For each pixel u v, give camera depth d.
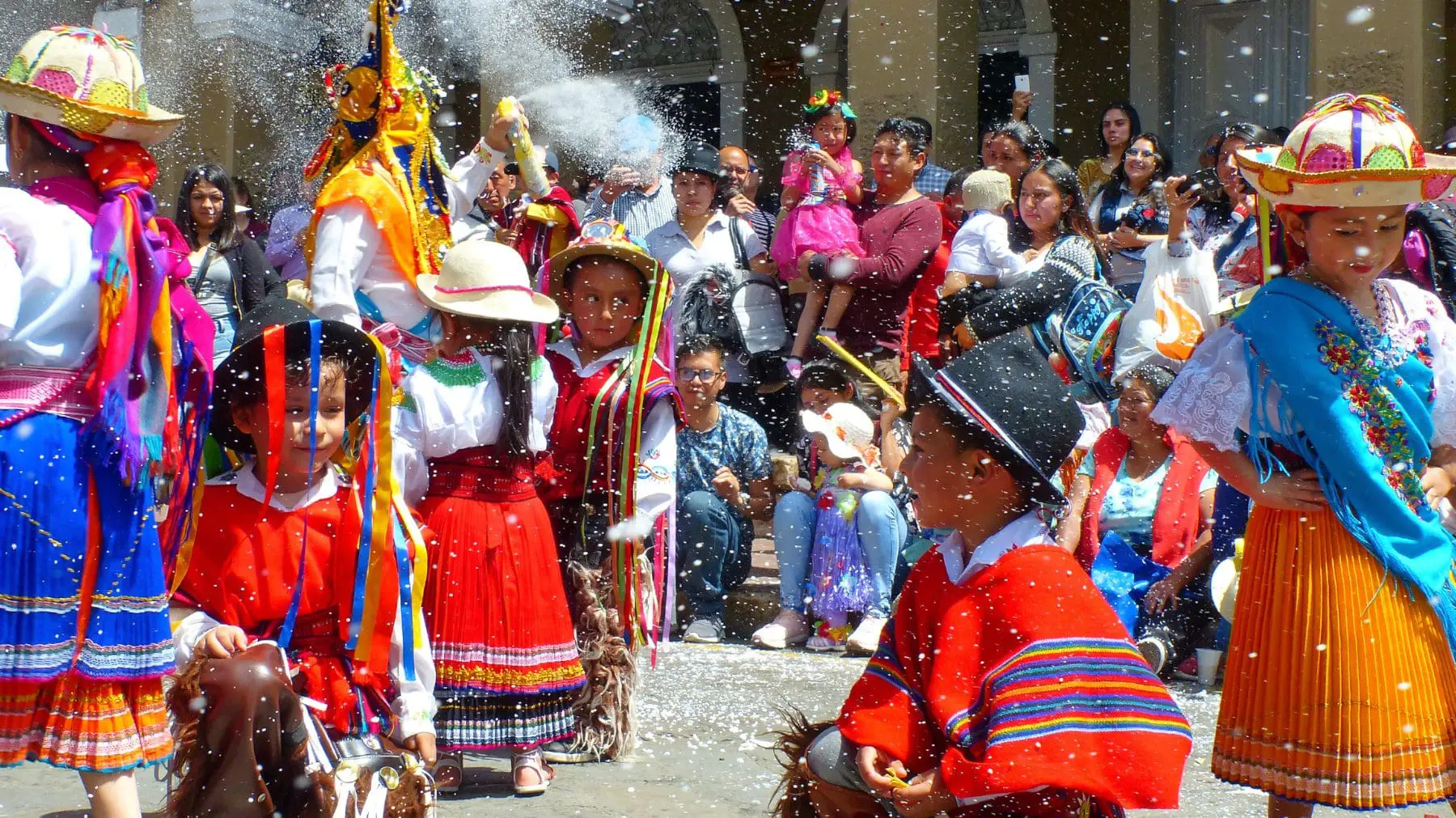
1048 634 2.32
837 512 5.90
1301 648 2.91
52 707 2.73
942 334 6.61
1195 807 3.53
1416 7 7.73
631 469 4.12
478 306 3.64
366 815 2.65
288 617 2.92
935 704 2.35
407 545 3.03
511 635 3.67
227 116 12.31
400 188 4.19
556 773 3.92
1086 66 12.59
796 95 14.01
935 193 8.20
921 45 9.48
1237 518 5.11
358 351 2.95
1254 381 2.96
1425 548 2.92
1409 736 2.85
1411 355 2.96
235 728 2.55
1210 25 11.84
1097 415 5.78
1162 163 7.41
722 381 6.34
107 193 2.83
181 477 2.90
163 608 2.85
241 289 7.02
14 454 2.67
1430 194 2.83
